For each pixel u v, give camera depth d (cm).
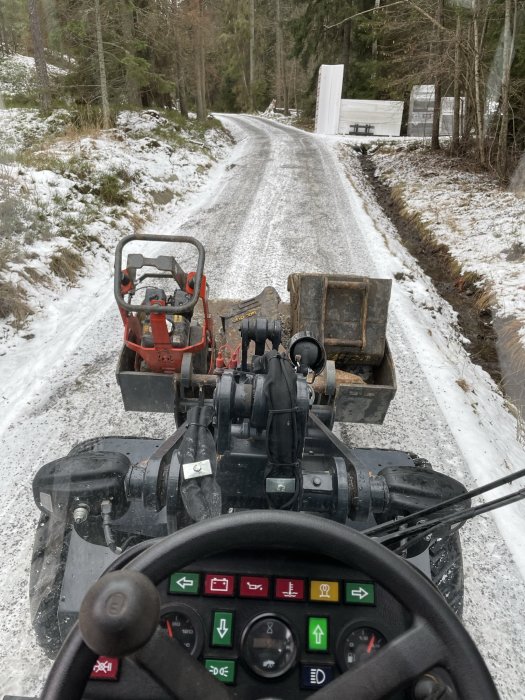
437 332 837
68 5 1950
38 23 1997
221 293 855
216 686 108
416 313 865
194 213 1412
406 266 1086
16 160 1336
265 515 136
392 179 1998
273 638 129
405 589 127
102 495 249
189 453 241
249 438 212
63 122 1988
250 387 202
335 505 233
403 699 115
